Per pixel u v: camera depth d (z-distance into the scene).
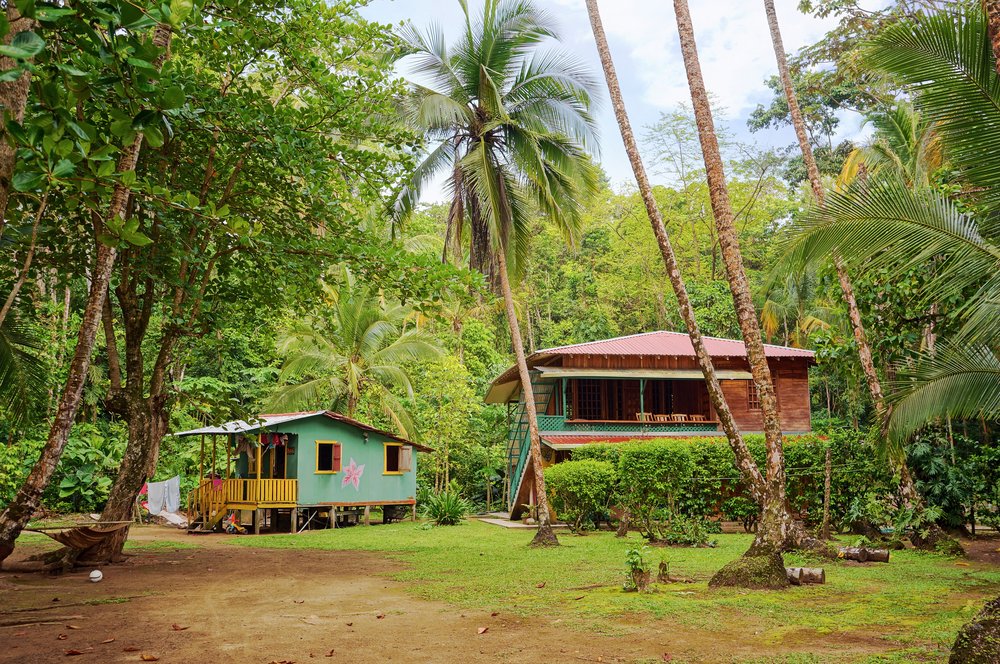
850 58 22.56
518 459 28.02
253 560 14.74
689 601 8.68
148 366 23.23
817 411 36.31
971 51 7.75
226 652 6.42
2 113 4.20
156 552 16.38
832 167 39.88
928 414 10.66
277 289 14.22
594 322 44.75
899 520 14.79
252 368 34.03
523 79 18.52
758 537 10.08
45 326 21.33
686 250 45.94
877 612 7.84
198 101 10.52
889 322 14.26
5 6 4.80
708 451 19.61
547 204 18.81
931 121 8.31
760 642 6.52
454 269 10.89
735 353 25.67
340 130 12.96
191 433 23.72
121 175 5.05
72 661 6.14
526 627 7.42
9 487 19.98
